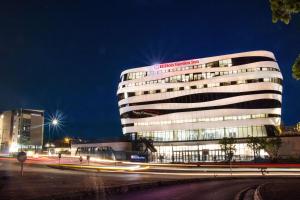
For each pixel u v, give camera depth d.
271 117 100.62
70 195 16.50
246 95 103.88
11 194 16.72
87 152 88.56
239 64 107.06
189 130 110.94
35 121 127.88
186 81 113.81
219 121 106.81
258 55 105.38
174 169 60.16
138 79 121.44
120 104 124.56
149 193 20.44
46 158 72.88
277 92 102.62
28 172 36.47
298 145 90.56
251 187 24.70
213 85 109.25
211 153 102.69
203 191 22.12
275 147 84.94
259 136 100.31
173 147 110.44
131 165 65.62
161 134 114.62
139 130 117.88
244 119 103.19
